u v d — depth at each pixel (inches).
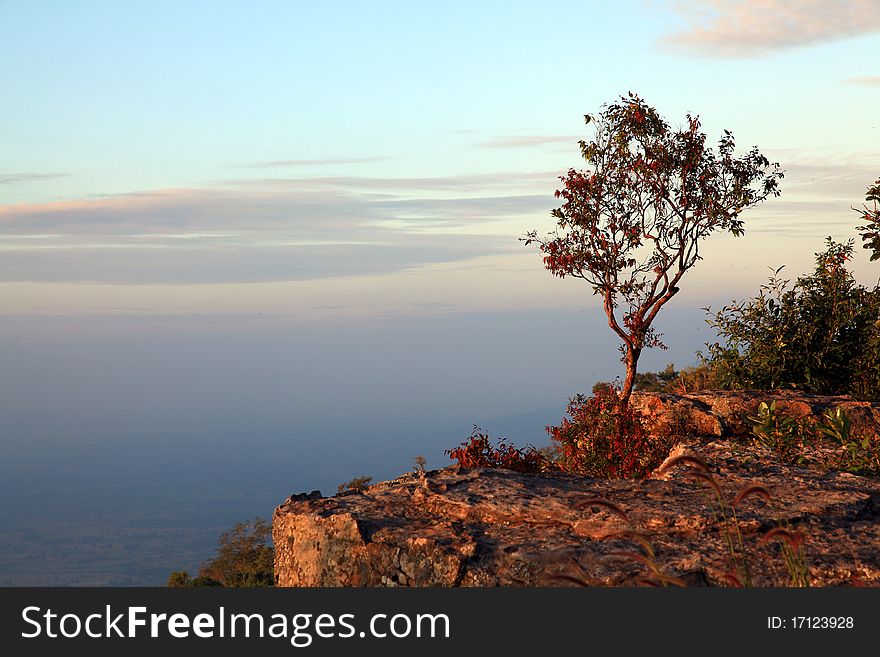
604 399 483.2
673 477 271.3
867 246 531.5
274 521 260.8
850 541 214.7
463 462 421.7
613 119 682.2
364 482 519.2
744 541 216.4
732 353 632.4
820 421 469.4
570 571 201.8
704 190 664.4
